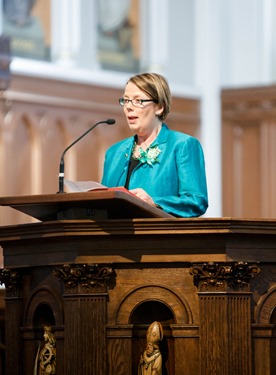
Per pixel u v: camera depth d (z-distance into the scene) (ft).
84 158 48.96
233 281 19.76
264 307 20.15
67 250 20.11
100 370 19.76
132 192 20.56
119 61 53.67
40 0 49.78
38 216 21.40
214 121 56.49
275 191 49.21
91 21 52.16
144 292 19.94
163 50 55.31
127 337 19.85
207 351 19.60
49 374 20.62
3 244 21.63
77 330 19.86
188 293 19.86
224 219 19.44
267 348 20.06
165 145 22.09
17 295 21.53
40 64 47.62
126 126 50.75
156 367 19.60
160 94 21.98
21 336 21.56
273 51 58.39
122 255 19.89
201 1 58.39
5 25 48.16
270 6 58.44
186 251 19.77
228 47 58.54
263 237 20.04
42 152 47.29
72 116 48.47
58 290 20.70
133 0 54.49
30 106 46.80
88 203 19.52
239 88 49.49
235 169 49.78
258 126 49.37
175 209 21.18
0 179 45.73
